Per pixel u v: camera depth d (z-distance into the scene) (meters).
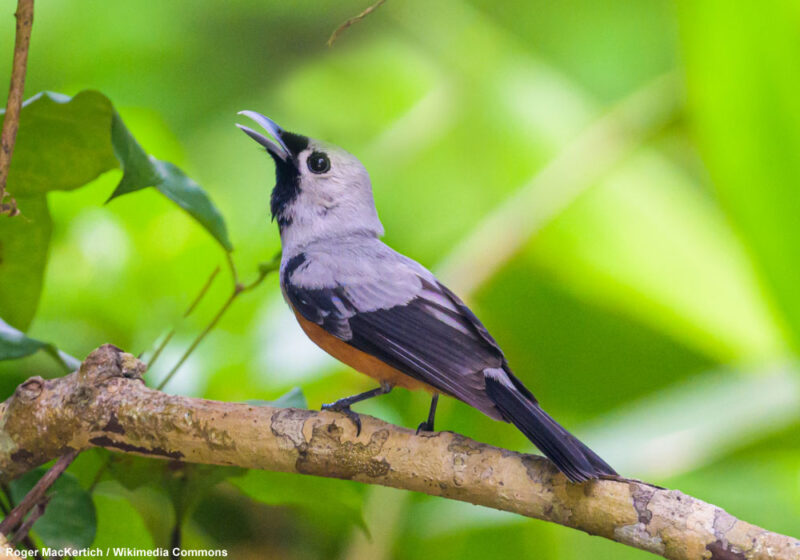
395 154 13.14
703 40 10.23
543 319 12.08
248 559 9.69
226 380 9.84
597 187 12.37
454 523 9.64
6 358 7.18
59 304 10.65
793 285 10.45
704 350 11.67
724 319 11.66
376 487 9.75
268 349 10.06
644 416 10.56
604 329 11.98
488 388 7.54
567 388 12.15
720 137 10.44
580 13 14.90
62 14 13.24
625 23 14.80
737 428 9.92
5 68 13.06
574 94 13.72
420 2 14.02
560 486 6.31
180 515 7.97
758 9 9.94
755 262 10.64
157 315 10.78
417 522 9.88
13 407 6.87
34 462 6.97
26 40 6.32
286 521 9.76
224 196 12.94
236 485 8.14
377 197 12.83
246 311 10.84
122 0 13.43
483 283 11.48
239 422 6.70
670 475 9.82
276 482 8.11
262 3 13.77
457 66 13.71
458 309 8.28
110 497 8.59
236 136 13.36
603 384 12.07
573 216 12.21
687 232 12.20
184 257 10.99
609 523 6.20
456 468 6.50
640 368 12.01
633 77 14.67
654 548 6.11
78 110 7.19
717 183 10.61
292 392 7.62
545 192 11.96
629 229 12.15
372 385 10.14
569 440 6.72
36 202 7.91
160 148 10.80
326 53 13.90
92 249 10.84
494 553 10.27
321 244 9.42
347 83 13.66
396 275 8.49
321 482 8.06
